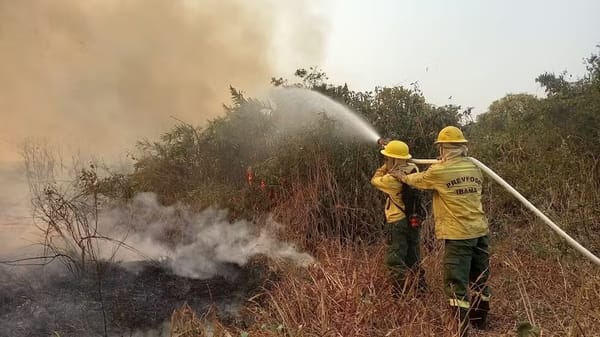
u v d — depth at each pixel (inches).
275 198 262.4
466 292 168.7
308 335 156.5
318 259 221.5
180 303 197.6
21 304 184.9
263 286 205.9
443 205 173.0
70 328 174.6
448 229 171.6
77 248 218.7
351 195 256.4
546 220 157.9
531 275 201.3
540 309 180.4
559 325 168.2
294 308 176.7
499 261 216.8
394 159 193.3
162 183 282.5
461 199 170.7
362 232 248.1
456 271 169.6
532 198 266.1
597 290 180.4
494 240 243.0
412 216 190.1
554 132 317.7
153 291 204.2
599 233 229.1
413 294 182.1
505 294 195.0
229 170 301.1
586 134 302.4
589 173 273.9
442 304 182.4
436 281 198.8
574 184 269.0
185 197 271.0
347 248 221.6
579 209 241.8
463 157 176.2
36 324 174.9
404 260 191.3
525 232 243.8
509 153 309.1
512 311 184.5
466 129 308.7
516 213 271.0
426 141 271.0
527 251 227.3
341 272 195.5
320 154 261.1
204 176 296.5
